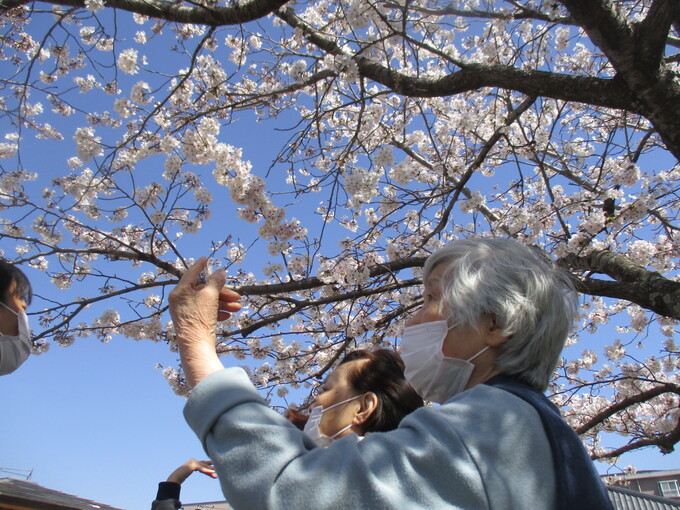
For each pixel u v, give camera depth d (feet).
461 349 4.04
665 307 11.59
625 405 17.49
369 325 16.38
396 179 17.49
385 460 3.09
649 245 17.47
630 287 12.30
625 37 10.12
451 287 4.16
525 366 3.85
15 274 6.81
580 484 3.20
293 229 16.01
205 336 3.78
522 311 3.91
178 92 16.26
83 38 16.84
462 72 12.59
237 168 15.79
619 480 33.22
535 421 3.35
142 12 13.42
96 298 13.39
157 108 14.12
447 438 3.16
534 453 3.21
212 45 16.42
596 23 10.05
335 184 14.98
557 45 20.93
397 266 14.97
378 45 16.76
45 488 17.08
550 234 16.71
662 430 23.03
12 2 13.29
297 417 7.64
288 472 2.97
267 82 19.90
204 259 4.23
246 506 2.93
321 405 5.90
